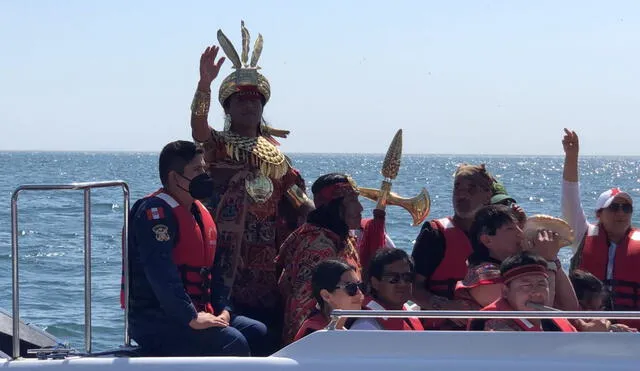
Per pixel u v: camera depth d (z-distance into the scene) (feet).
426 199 17.65
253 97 16.25
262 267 16.03
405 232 69.36
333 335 12.01
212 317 13.85
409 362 11.85
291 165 16.88
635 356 11.81
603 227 17.90
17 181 211.61
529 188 177.27
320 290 14.06
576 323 14.71
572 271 17.61
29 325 17.35
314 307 14.90
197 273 14.19
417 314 11.85
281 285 15.87
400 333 11.95
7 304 43.37
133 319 14.30
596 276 17.75
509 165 533.96
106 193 146.20
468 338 11.92
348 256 15.74
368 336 11.98
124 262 13.99
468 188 16.24
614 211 17.53
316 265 14.89
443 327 15.38
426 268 16.22
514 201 17.28
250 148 15.93
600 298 16.20
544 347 11.87
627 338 11.84
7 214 105.81
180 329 13.89
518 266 13.74
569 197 19.26
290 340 15.10
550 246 15.25
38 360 12.19
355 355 11.96
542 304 13.70
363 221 17.61
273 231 16.24
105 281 50.83
